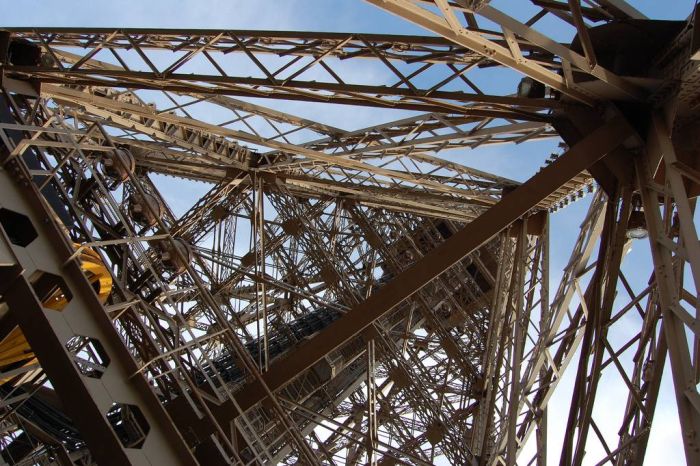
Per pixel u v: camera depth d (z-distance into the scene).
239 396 14.77
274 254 29.20
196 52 13.00
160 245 17.80
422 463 21.12
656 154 10.84
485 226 12.79
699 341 8.92
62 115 15.98
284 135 18.83
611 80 10.76
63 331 8.59
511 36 9.93
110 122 17.75
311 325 31.00
